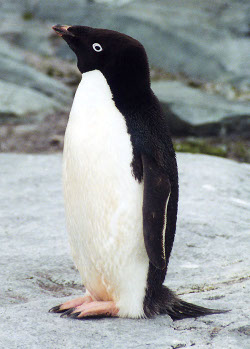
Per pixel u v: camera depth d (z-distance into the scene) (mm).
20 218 20375
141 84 12008
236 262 16469
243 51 54031
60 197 22859
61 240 18297
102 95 11938
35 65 51844
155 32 54594
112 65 11938
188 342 11016
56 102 44719
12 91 43844
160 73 52156
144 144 11617
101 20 58000
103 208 11773
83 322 11953
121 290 12211
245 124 38375
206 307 12883
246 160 34531
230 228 19000
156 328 11656
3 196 22969
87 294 13094
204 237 18281
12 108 41875
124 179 11617
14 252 17312
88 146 11750
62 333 11367
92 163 11719
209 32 55281
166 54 53656
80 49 12203
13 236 18672
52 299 13703
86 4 63219
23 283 15164
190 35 54438
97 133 11727
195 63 52844
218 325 11758
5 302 13977
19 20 62188
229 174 25141
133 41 12008
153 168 11492
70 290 15148
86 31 12250
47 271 16094
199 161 27141
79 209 12109
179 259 16781
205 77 52031
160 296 12445
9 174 26203
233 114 38500
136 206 11656
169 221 11977
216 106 39719
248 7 60375
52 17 62344
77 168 11922
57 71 51750
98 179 11695
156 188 11375
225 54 53312
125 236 11781
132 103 11930
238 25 57281
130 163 11609
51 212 21016
